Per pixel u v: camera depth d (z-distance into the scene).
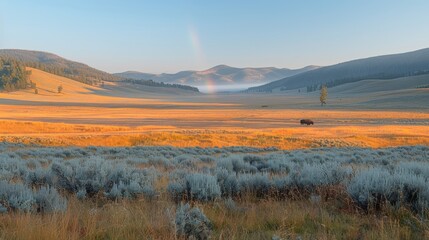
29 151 21.19
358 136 43.44
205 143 36.69
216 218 4.98
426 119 80.06
